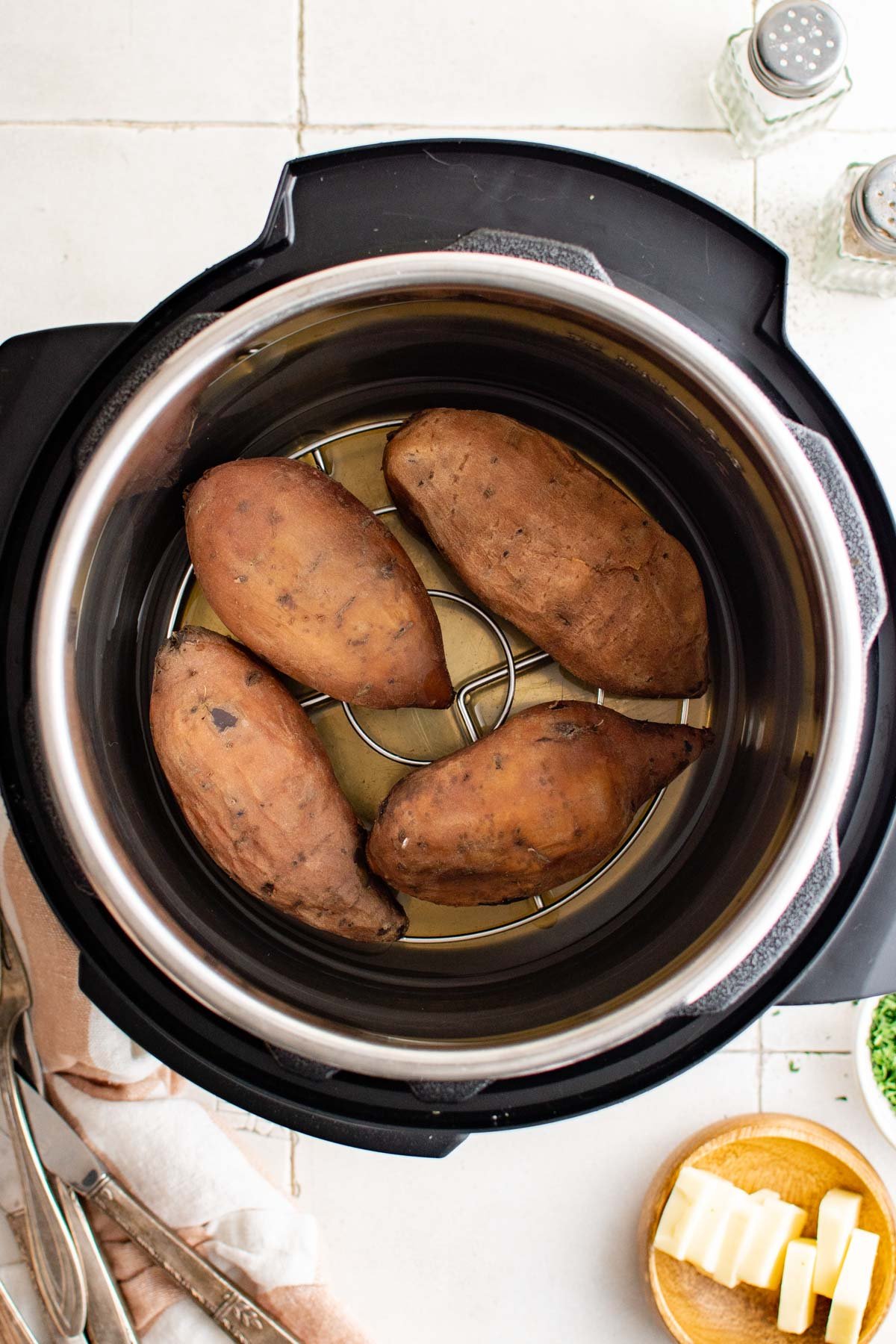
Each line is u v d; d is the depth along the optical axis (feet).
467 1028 1.76
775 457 1.63
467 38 2.41
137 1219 2.34
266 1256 2.37
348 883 1.85
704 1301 2.47
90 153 2.38
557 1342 2.45
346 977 1.94
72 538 1.60
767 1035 2.46
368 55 2.40
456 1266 2.44
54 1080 2.34
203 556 1.81
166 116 2.39
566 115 2.42
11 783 1.76
